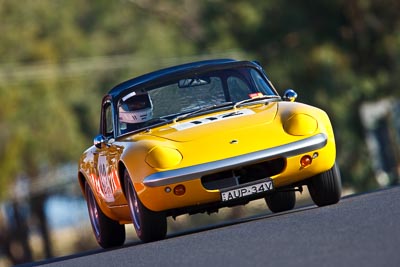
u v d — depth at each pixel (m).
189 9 180.25
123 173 36.19
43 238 179.75
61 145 160.88
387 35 148.62
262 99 37.97
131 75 168.50
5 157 157.88
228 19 156.75
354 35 150.00
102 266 29.30
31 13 171.00
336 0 149.62
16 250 179.00
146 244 33.66
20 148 159.00
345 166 146.62
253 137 34.28
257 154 33.81
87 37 175.25
